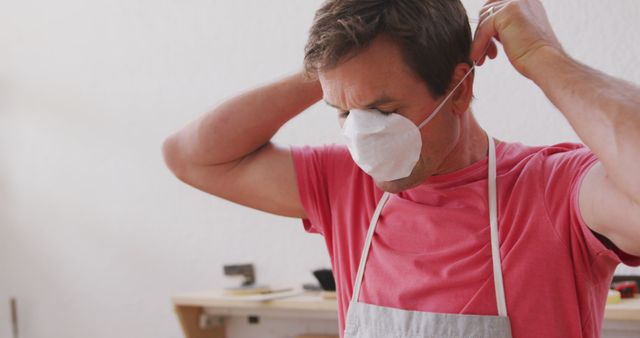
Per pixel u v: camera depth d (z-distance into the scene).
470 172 1.20
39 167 4.00
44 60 3.95
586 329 1.10
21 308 4.13
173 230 3.49
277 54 3.17
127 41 3.62
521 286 1.09
